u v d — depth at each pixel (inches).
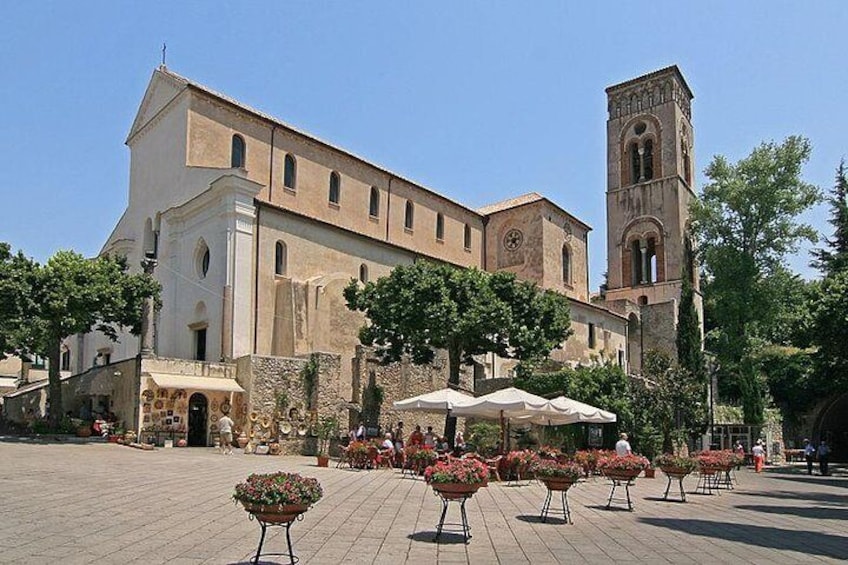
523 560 532.4
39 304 1425.9
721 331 2568.9
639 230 3085.6
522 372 1676.9
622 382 1729.8
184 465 1065.5
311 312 1744.6
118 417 1503.4
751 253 2581.2
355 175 2130.9
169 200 1914.4
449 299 1572.3
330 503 787.4
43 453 1122.0
